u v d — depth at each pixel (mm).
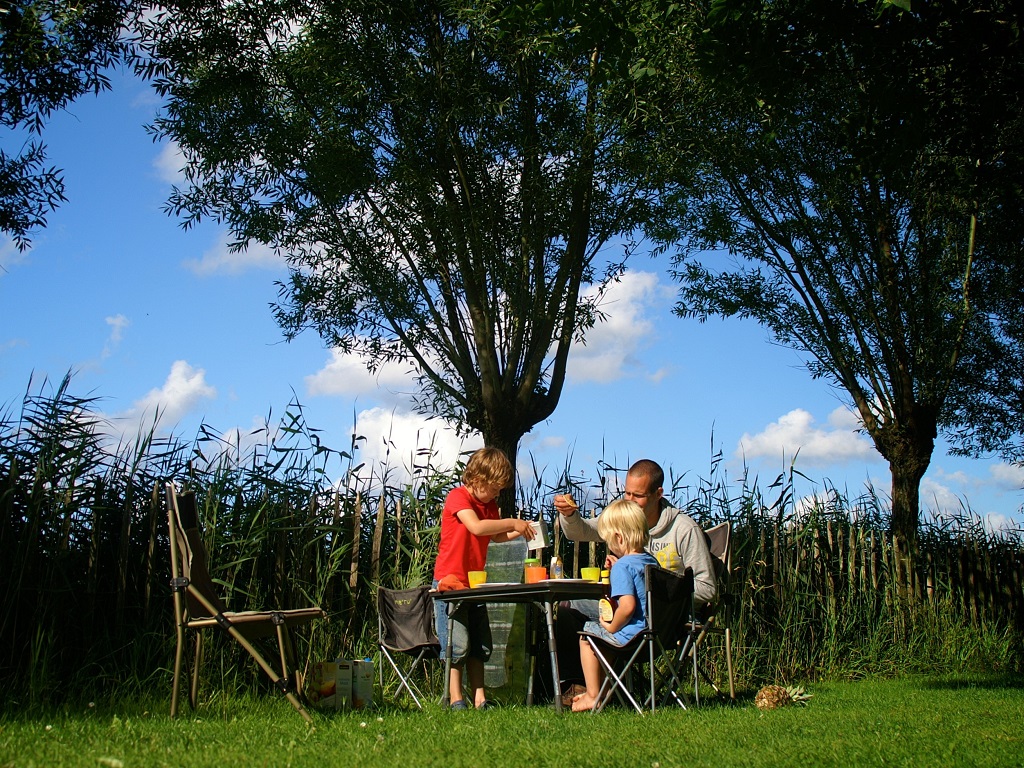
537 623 6156
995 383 13672
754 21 6191
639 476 5918
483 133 9555
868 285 12453
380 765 3277
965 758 3684
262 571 6445
